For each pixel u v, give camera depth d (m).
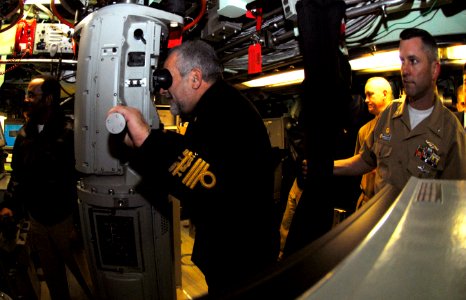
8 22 2.63
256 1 2.14
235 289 0.34
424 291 0.34
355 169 1.78
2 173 2.91
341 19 1.69
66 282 2.26
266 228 1.10
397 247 0.43
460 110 2.27
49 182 2.04
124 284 1.34
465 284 0.35
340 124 1.77
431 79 1.41
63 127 2.10
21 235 2.23
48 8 2.97
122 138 1.14
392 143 1.54
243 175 1.03
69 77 2.93
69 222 2.13
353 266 0.38
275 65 2.53
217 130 1.04
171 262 1.39
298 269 0.37
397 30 1.90
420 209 0.56
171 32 1.44
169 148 1.04
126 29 1.19
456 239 0.44
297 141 4.29
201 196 1.00
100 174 1.23
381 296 0.33
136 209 1.26
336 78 1.70
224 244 1.06
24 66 3.13
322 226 1.78
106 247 1.32
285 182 4.39
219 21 2.24
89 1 1.60
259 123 1.15
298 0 1.79
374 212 0.55
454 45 1.95
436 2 1.66
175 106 1.24
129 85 1.19
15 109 3.60
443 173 1.43
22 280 2.19
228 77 3.36
